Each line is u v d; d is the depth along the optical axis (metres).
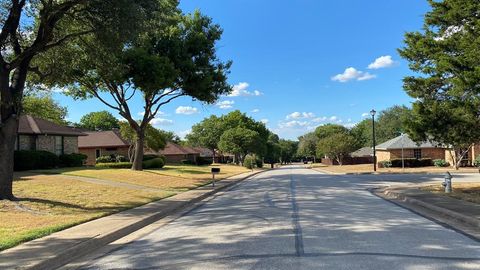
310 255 7.92
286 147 167.38
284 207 15.59
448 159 54.66
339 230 10.56
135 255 8.59
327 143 78.69
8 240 9.34
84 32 16.30
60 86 25.28
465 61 16.66
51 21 15.53
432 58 19.20
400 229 10.68
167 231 11.50
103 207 15.81
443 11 18.77
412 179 31.42
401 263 7.25
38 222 11.88
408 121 20.03
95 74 27.62
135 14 15.17
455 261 7.36
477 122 18.75
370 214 13.46
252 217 13.23
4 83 14.89
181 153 79.81
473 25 17.48
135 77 25.80
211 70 31.38
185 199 19.28
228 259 7.81
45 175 24.38
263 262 7.49
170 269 7.30
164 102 32.22
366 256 7.77
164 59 27.06
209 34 31.22
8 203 14.24
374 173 42.47
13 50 16.66
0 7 16.11
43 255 8.20
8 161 15.02
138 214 14.24
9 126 15.01
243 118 103.12
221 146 84.31
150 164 43.12
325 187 25.30
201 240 9.83
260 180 35.47
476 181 27.61
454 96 18.41
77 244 9.20
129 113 31.20
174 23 29.45
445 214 13.13
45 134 34.78
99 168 32.97
